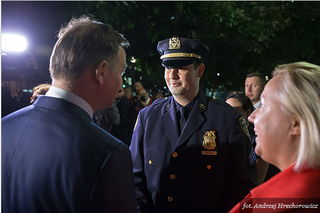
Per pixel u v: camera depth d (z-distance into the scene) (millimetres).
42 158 883
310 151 708
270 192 749
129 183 937
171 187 1564
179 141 1577
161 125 1681
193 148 1567
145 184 1661
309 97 725
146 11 7730
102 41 995
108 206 872
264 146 822
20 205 894
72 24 1088
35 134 917
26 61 3850
